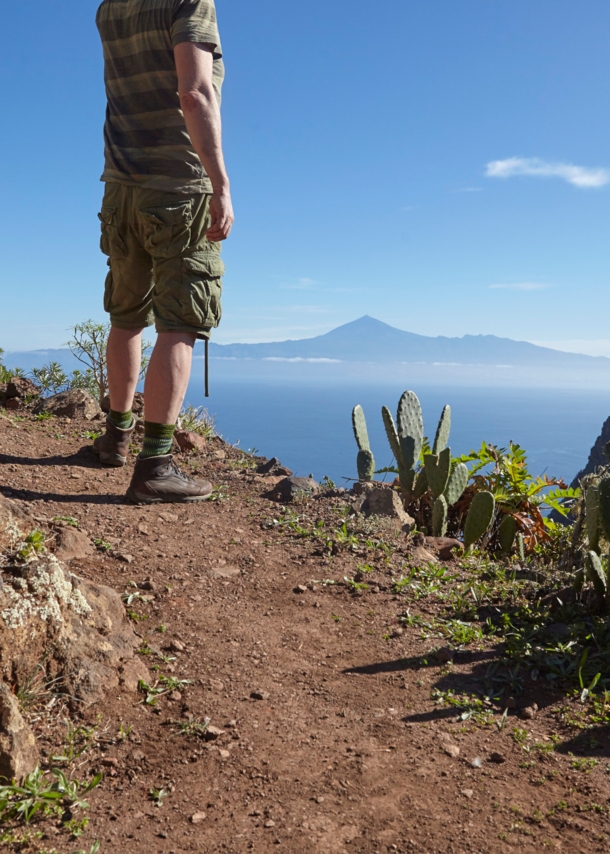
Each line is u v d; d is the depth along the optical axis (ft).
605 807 6.26
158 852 5.51
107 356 15.16
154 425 13.41
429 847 5.70
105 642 7.97
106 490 14.19
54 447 16.83
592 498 11.66
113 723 7.11
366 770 6.70
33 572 7.47
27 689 6.97
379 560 12.53
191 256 12.71
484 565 13.55
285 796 6.27
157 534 12.21
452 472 19.01
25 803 5.73
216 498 14.80
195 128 11.94
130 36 12.32
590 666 8.96
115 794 6.17
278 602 10.48
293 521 13.89
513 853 5.65
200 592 10.34
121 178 12.87
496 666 8.93
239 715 7.51
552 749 7.23
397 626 10.02
